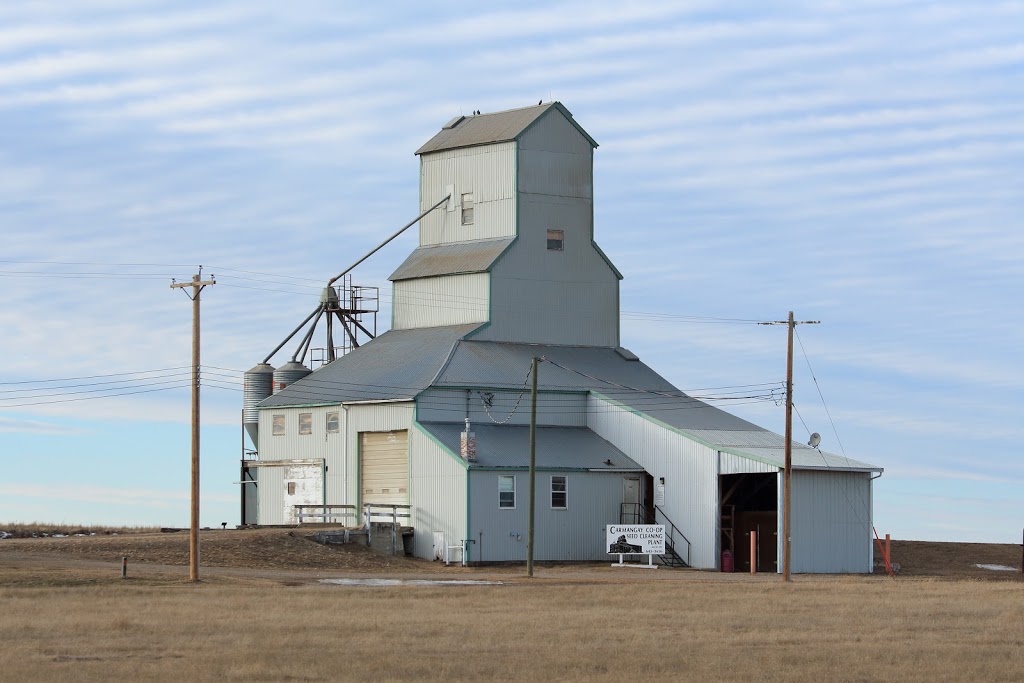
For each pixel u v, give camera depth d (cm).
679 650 4038
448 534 8081
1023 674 3700
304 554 7519
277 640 4138
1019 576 8188
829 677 3631
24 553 6950
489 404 8675
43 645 3991
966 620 4872
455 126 10019
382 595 5591
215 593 5519
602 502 8469
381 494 8581
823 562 8088
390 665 3678
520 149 9469
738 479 8212
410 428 8412
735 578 7288
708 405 9112
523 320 9362
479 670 3634
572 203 9662
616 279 9794
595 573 7594
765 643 4219
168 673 3528
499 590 5916
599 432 8906
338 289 10138
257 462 9406
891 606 5344
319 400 9025
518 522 8162
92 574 5984
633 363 9581
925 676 3662
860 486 8306
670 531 8431
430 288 9594
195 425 6238
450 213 9744
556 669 3666
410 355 9075
